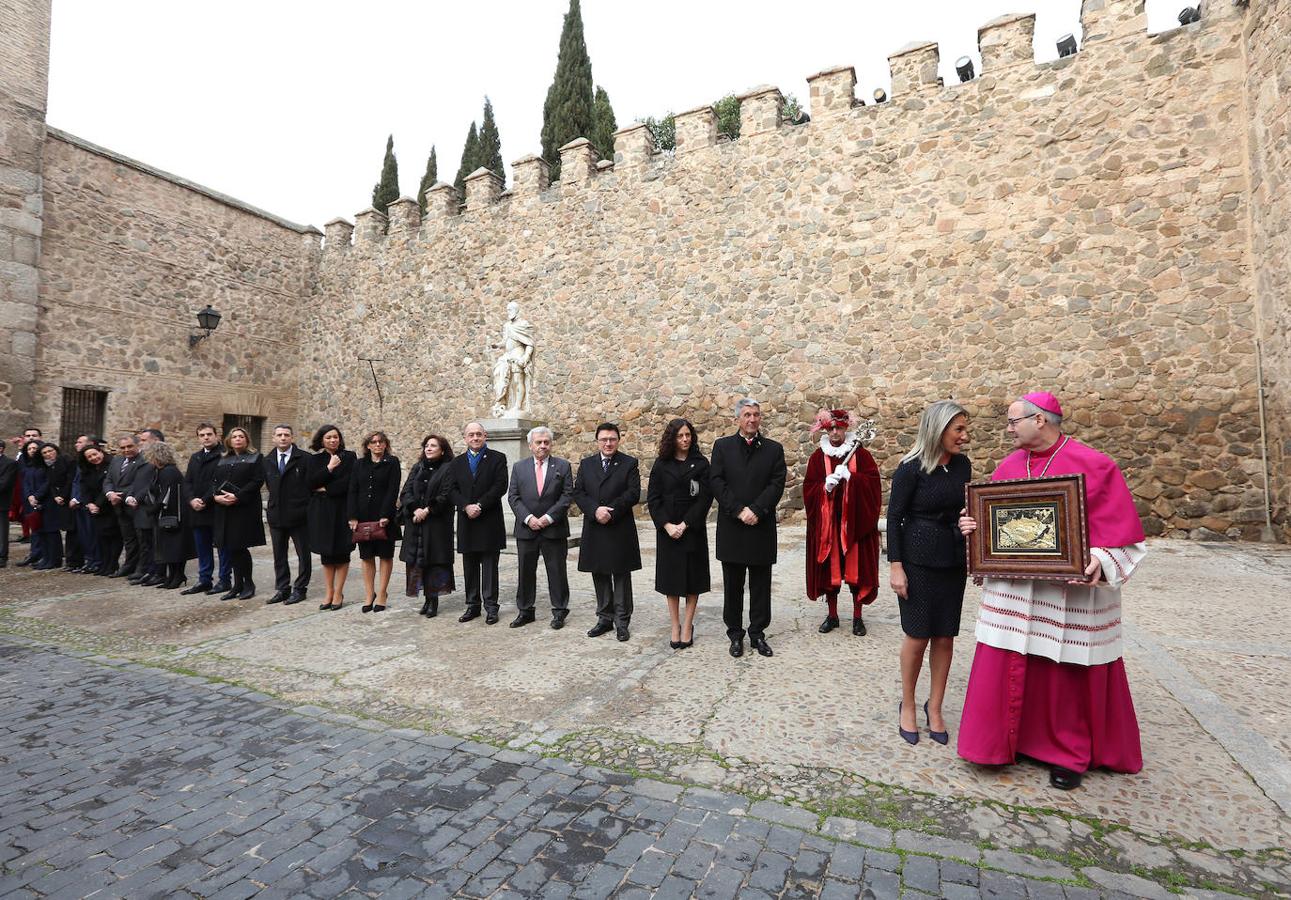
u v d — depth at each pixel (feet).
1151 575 19.01
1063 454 8.09
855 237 33.47
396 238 49.67
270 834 7.22
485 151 77.30
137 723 10.40
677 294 38.40
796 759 8.66
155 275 44.29
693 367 37.76
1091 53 28.60
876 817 7.29
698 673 12.10
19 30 36.96
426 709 10.80
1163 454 26.71
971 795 7.70
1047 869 6.32
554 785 8.18
